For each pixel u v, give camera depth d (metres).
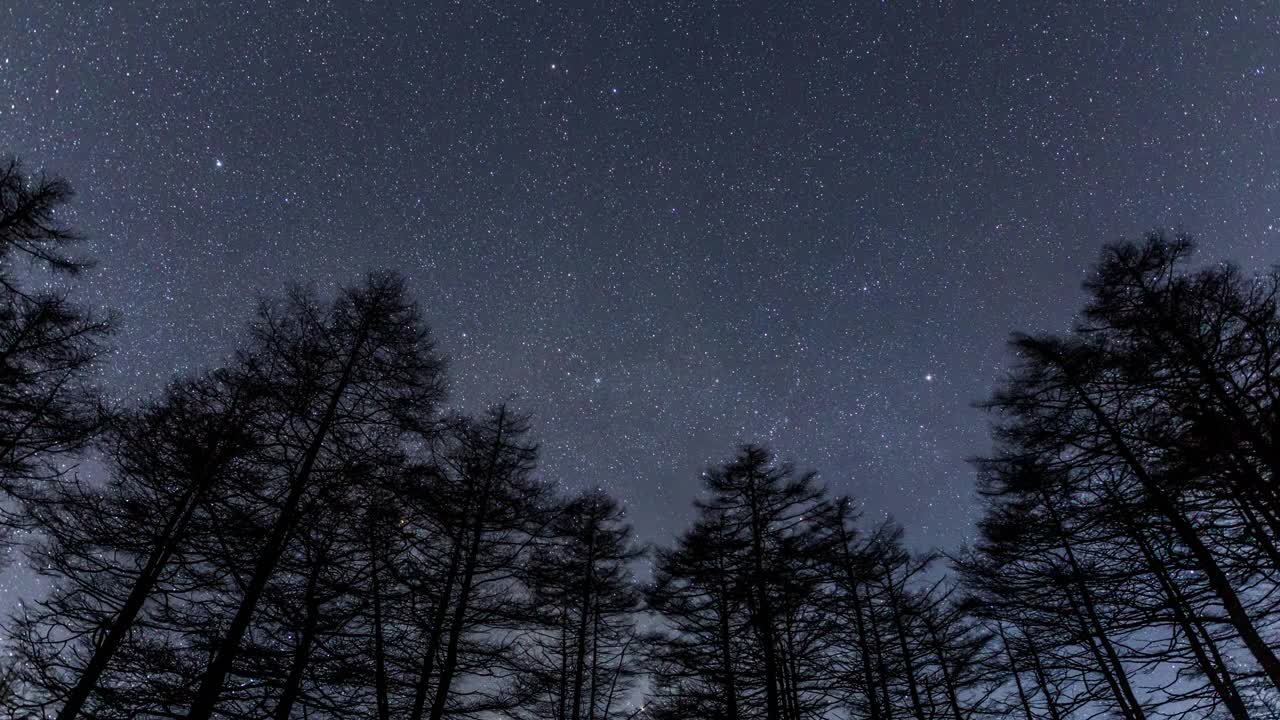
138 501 10.09
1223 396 9.20
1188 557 9.70
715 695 14.15
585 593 16.11
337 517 9.91
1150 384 9.88
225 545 9.28
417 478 11.27
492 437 14.36
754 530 15.47
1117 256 10.91
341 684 9.96
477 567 12.24
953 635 15.59
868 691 13.77
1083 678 12.79
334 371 10.58
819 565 15.67
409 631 11.07
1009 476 11.83
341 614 9.78
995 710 14.24
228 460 9.79
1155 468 9.98
